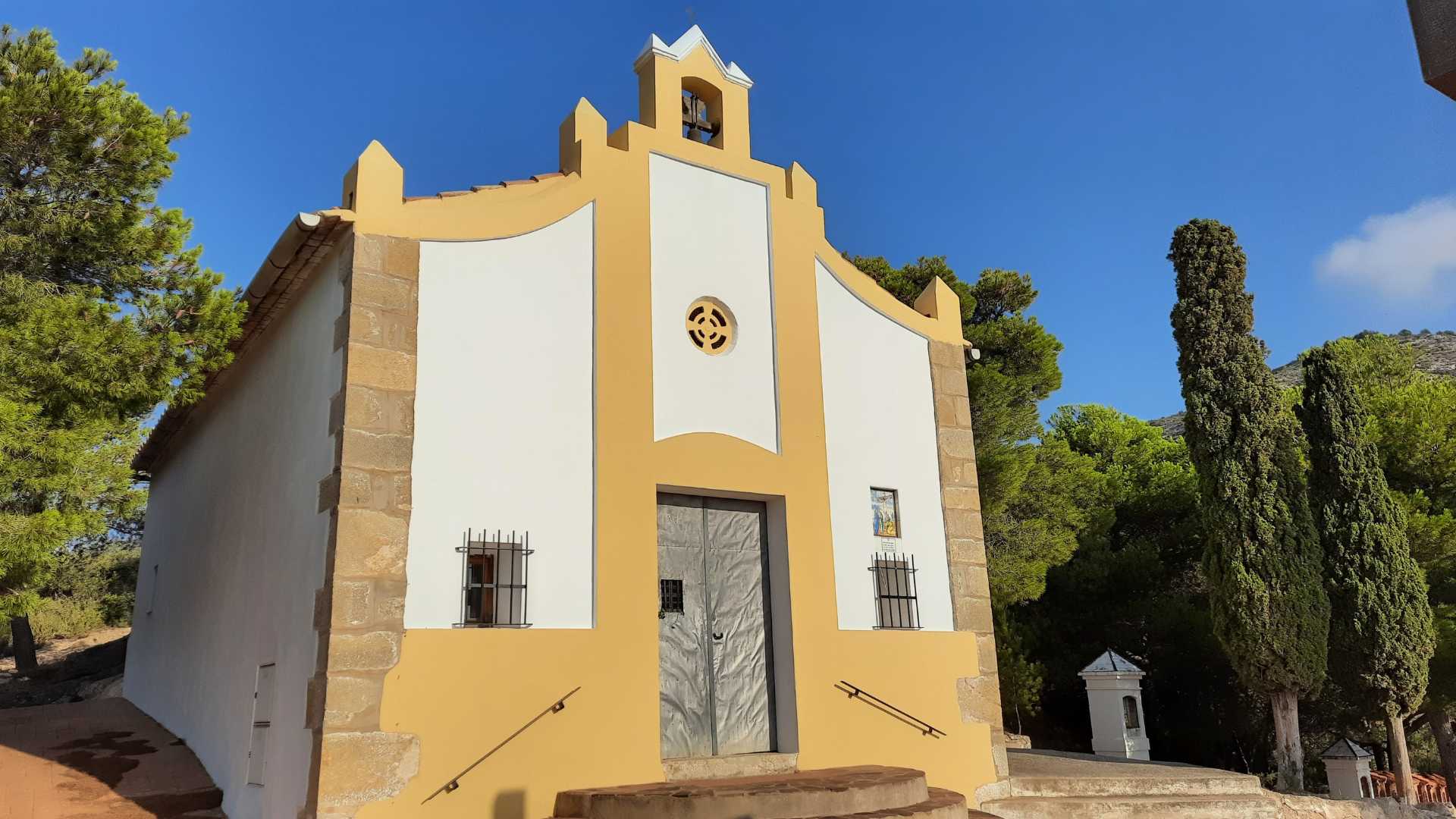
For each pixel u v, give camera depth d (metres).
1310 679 12.27
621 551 8.25
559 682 7.61
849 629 9.55
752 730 8.98
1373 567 14.59
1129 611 22.00
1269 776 20.19
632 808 6.77
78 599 26.39
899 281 21.05
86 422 9.34
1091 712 14.58
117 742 10.60
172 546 13.47
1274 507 12.72
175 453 14.32
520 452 8.01
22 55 10.41
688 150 9.87
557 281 8.62
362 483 7.13
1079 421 31.70
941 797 7.95
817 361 10.15
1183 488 23.97
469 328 8.00
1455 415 19.28
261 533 8.92
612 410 8.55
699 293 9.55
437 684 7.04
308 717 6.81
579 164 9.03
